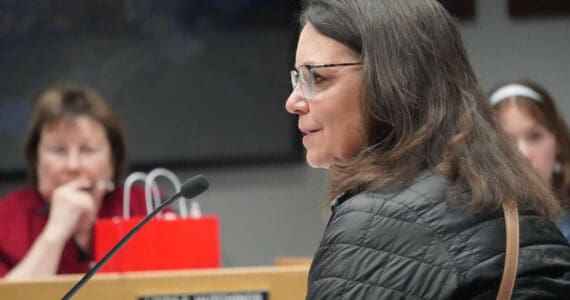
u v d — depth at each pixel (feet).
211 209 22.33
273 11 22.20
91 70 21.68
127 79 21.77
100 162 17.57
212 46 22.07
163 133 21.89
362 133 8.75
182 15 21.98
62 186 17.35
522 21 22.65
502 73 22.63
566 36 22.65
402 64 8.61
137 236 13.76
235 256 22.41
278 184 22.57
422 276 7.66
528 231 8.15
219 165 22.13
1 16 21.44
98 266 9.98
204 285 12.01
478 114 8.73
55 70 21.57
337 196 8.50
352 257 7.81
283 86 22.26
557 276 8.05
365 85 8.63
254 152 22.21
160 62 21.89
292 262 14.17
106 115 17.74
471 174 8.18
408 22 8.73
